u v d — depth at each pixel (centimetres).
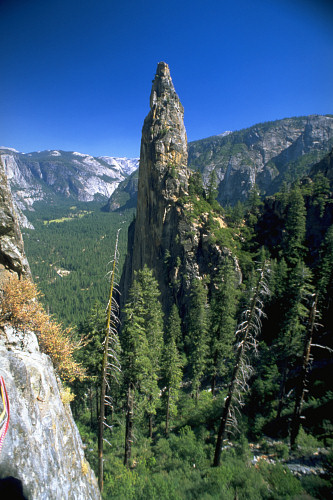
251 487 1396
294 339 2489
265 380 2856
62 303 13425
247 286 4841
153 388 2386
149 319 2978
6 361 838
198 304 3869
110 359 2381
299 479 1529
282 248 5825
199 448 1928
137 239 8644
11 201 1231
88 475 1165
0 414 696
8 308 1089
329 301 3650
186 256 6169
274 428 2264
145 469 1833
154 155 7394
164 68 8231
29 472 698
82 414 3478
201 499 1338
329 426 2006
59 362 1338
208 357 3588
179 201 6762
